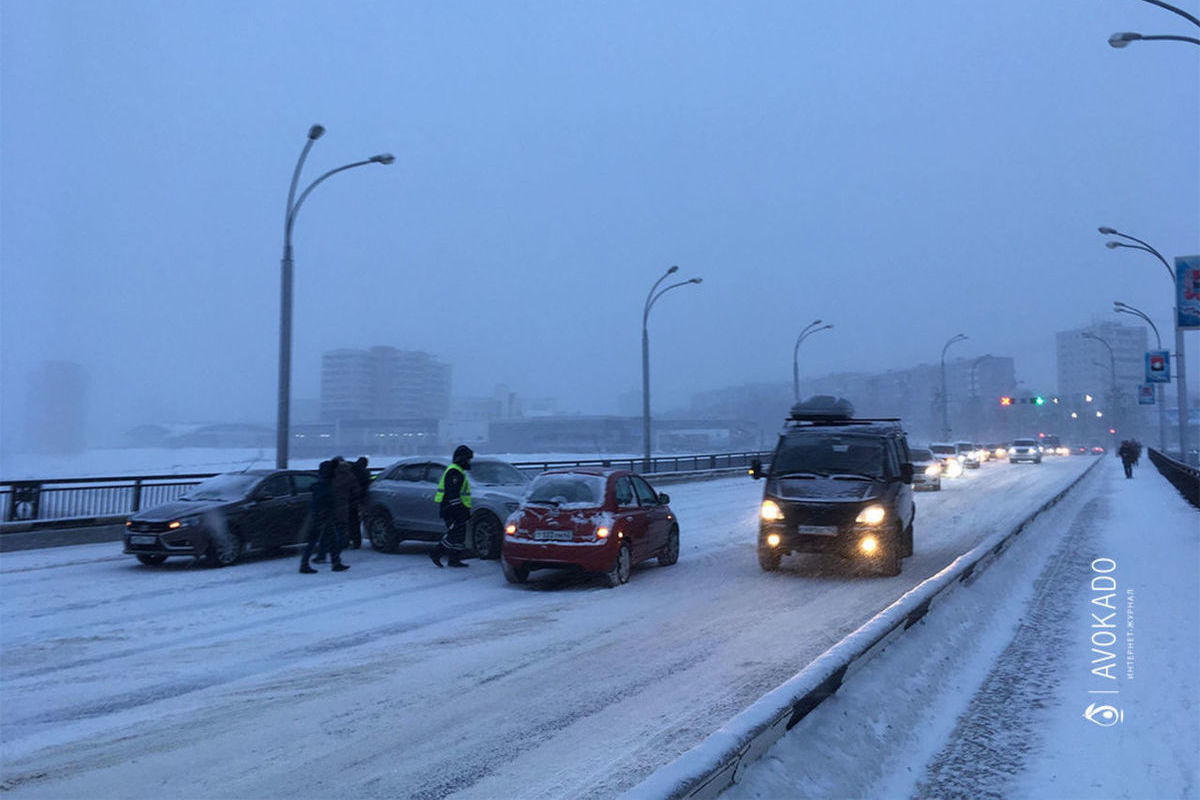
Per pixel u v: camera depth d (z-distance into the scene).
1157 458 45.88
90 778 5.18
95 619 9.92
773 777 4.12
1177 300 22.38
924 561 14.27
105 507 18.16
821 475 12.82
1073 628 8.80
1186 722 5.71
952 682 6.77
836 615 9.92
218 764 5.39
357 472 15.84
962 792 4.77
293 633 9.17
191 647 8.55
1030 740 5.59
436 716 6.30
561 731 5.94
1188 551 13.98
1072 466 54.53
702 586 11.98
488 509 14.46
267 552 15.73
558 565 11.73
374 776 5.16
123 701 6.76
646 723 6.08
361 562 14.45
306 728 6.06
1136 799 4.58
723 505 26.83
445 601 10.98
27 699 6.82
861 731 5.12
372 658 8.08
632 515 12.56
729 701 6.58
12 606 10.69
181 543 13.43
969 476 42.50
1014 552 12.91
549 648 8.41
